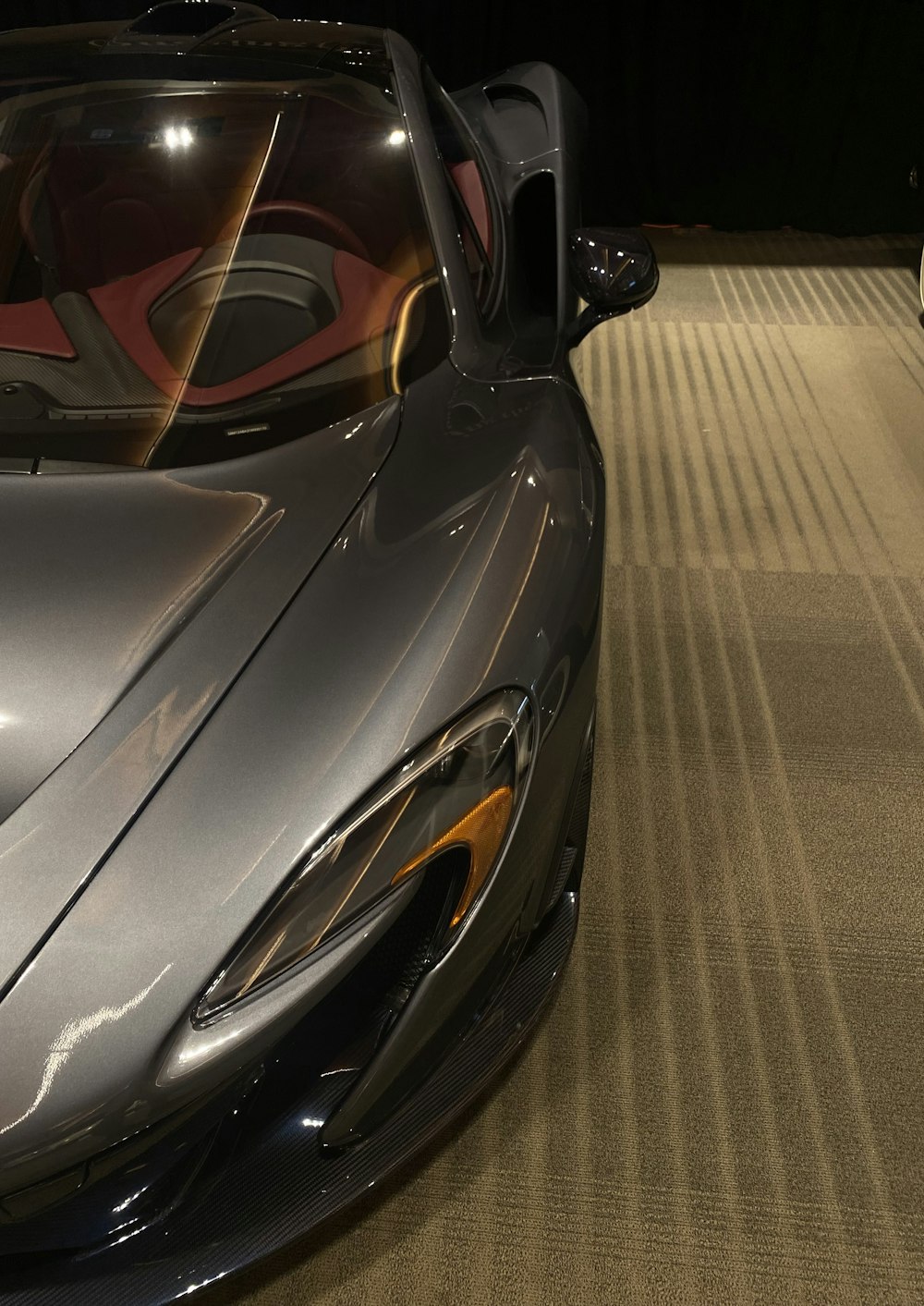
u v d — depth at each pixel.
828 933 1.34
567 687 0.93
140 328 1.18
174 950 0.68
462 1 3.69
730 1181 1.07
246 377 1.13
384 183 1.36
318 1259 1.00
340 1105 0.82
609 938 1.33
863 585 2.03
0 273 1.24
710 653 1.84
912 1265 1.01
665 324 3.24
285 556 0.92
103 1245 0.77
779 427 2.63
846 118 3.82
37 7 3.71
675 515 2.25
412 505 1.00
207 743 0.77
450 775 0.80
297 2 3.74
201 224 1.28
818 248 3.96
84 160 1.33
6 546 0.91
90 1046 0.66
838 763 1.60
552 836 0.92
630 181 4.09
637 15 3.70
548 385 1.30
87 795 0.73
